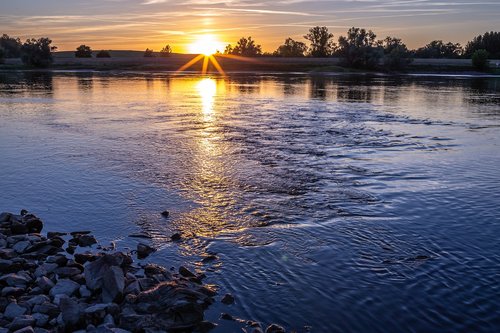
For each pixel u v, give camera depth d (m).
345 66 114.25
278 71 113.00
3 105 36.53
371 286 8.72
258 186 14.70
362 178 15.59
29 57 117.00
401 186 14.70
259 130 25.11
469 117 31.06
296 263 9.61
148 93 49.12
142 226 11.57
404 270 9.30
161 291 8.00
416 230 11.26
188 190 14.30
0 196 13.73
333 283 8.82
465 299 8.29
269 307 8.02
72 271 8.81
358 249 10.24
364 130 25.38
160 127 25.86
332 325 7.57
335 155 19.03
